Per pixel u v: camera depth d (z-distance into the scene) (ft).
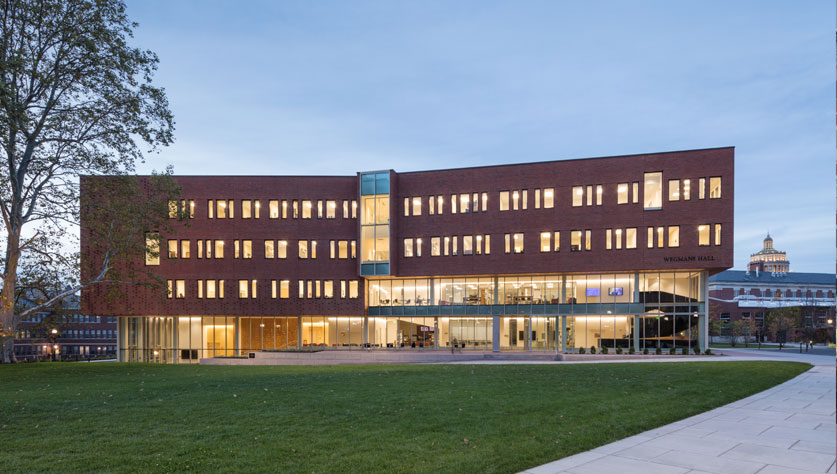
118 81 93.76
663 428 39.47
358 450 31.99
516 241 163.63
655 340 156.46
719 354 142.20
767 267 525.34
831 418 43.98
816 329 260.83
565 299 164.14
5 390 64.18
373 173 172.86
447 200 170.71
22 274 105.19
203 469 28.35
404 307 176.76
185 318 179.83
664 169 152.46
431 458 30.27
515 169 165.58
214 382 68.44
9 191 96.73
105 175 102.68
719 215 147.02
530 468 28.81
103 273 105.40
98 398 53.78
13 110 83.82
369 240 171.32
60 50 89.04
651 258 150.92
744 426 40.37
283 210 176.65
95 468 28.60
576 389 58.44
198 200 176.45
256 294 174.09
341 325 178.81
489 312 169.68
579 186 159.53
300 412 44.04
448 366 99.55
